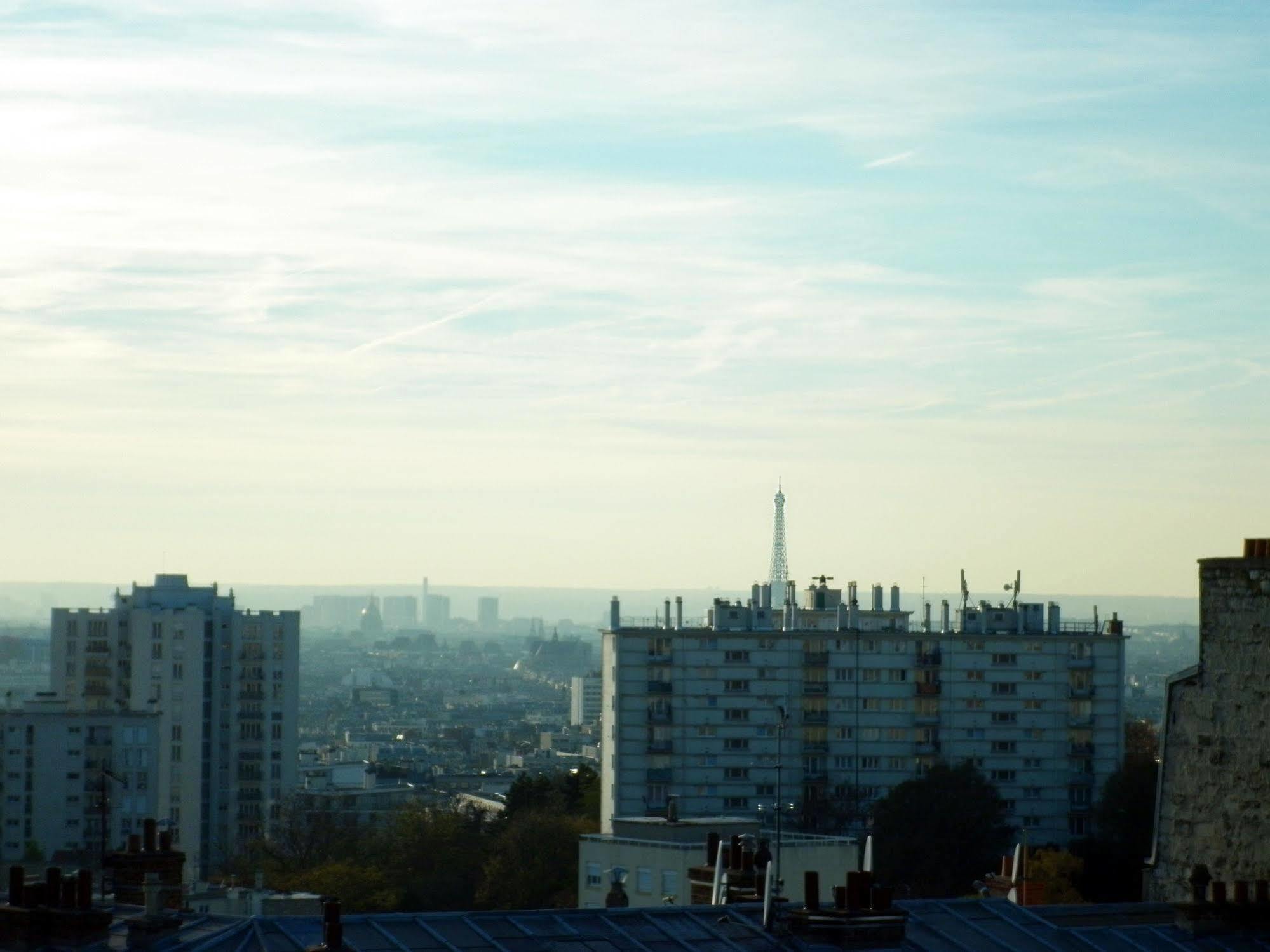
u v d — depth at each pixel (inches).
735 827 5295.3
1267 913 2418.8
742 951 2145.7
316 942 2041.1
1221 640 2625.5
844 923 2158.0
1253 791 2566.4
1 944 2062.0
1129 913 2458.2
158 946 2039.9
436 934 2092.8
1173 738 2667.3
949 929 2322.8
